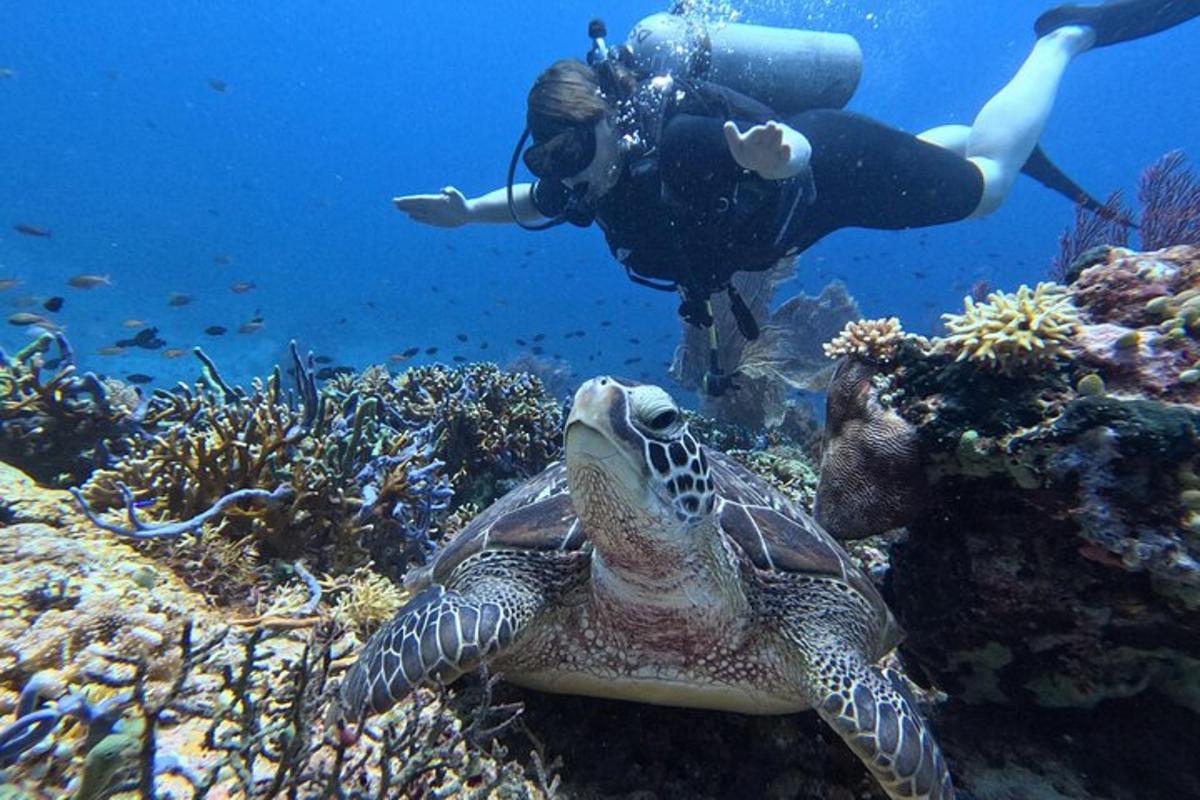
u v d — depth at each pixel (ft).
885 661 2.09
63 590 1.26
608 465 1.23
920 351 1.93
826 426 2.20
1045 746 1.82
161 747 0.97
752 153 2.97
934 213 4.81
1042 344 1.68
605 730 1.59
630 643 1.46
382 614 1.84
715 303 6.46
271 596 1.82
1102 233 5.91
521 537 1.61
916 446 1.83
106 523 1.60
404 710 1.28
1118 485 1.48
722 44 4.55
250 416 2.29
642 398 1.29
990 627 1.75
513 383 3.80
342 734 0.92
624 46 4.09
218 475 2.05
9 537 1.41
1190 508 1.41
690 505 1.31
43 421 2.41
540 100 3.55
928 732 1.38
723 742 1.61
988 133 5.25
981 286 7.25
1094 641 1.62
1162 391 1.60
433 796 1.02
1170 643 1.54
